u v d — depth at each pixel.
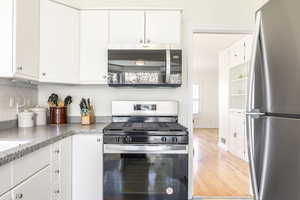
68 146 2.08
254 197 1.22
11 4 1.75
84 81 2.49
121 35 2.50
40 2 2.23
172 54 2.41
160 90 2.77
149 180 2.03
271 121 1.08
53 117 2.64
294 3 0.92
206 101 9.92
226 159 4.52
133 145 2.03
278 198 1.03
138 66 2.40
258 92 1.19
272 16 1.07
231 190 2.97
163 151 2.03
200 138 7.16
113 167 2.03
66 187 2.04
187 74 2.75
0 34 1.74
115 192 2.03
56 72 2.33
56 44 2.33
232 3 2.75
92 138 2.18
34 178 1.41
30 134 1.82
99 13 2.49
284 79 0.99
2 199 1.06
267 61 1.11
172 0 2.76
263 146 1.14
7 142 1.51
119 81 2.39
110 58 2.39
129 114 2.64
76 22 2.46
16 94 2.29
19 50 1.81
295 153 0.92
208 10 2.75
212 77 9.91
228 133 5.24
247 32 2.79
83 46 2.49
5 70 1.74
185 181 2.02
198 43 4.97
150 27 2.50
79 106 2.76
